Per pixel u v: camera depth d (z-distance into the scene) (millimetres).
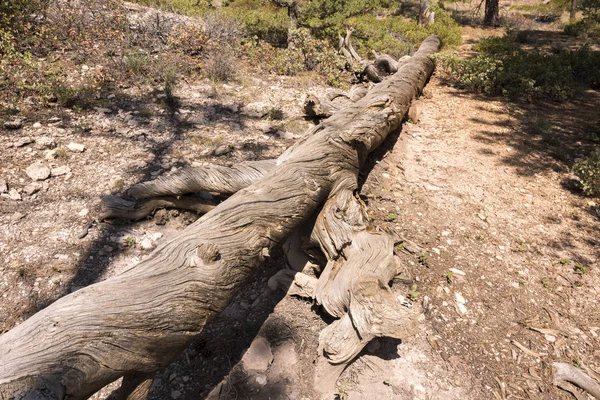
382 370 2840
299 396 2654
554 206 4891
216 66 7348
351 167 4285
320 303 3078
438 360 2951
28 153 4500
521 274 3816
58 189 4102
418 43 12383
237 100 6594
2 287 3098
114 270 3391
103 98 5988
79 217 3824
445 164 5645
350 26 10867
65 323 2020
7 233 3523
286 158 4121
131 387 2350
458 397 2725
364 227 3543
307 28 9672
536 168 5684
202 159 4891
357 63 8586
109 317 2127
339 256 3383
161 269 2488
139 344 2201
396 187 4977
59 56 6930
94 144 4891
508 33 14617
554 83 8719
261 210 3158
